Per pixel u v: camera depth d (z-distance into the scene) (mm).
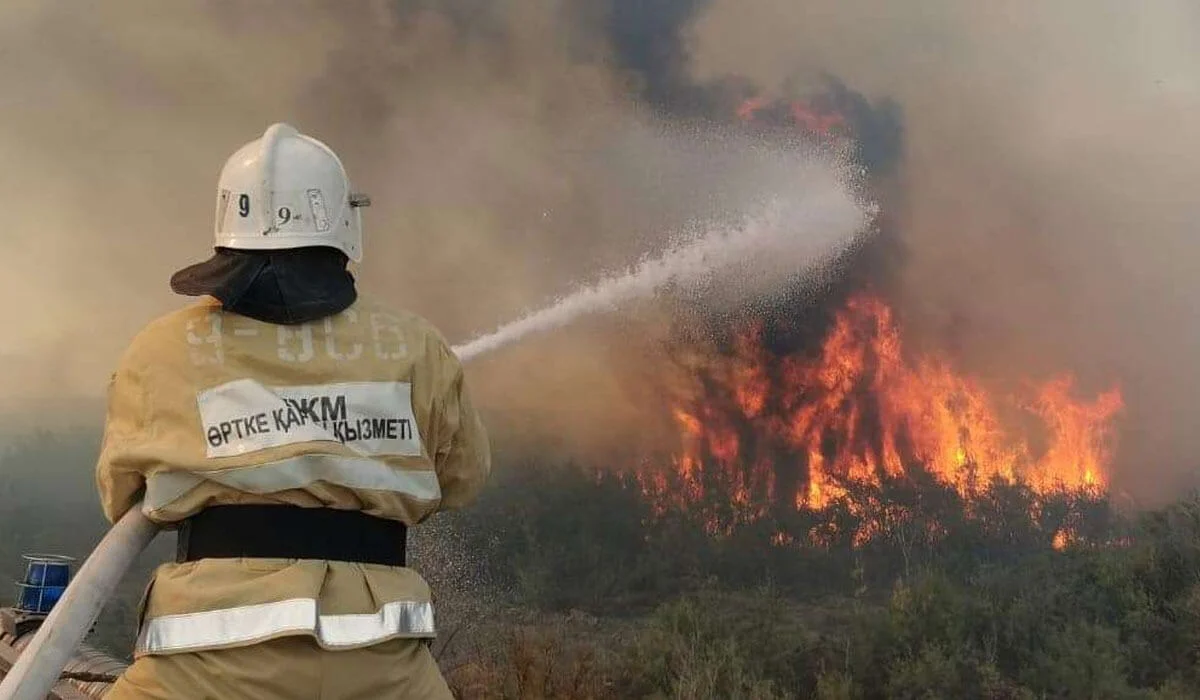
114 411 1556
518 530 6504
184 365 1536
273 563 1491
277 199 1631
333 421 1550
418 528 6434
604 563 6215
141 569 6445
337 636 1473
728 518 6492
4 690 1390
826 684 4844
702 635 5195
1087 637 4867
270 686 1440
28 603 3361
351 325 1634
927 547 6074
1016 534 6129
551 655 5172
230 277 1574
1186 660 4789
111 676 2828
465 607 5957
